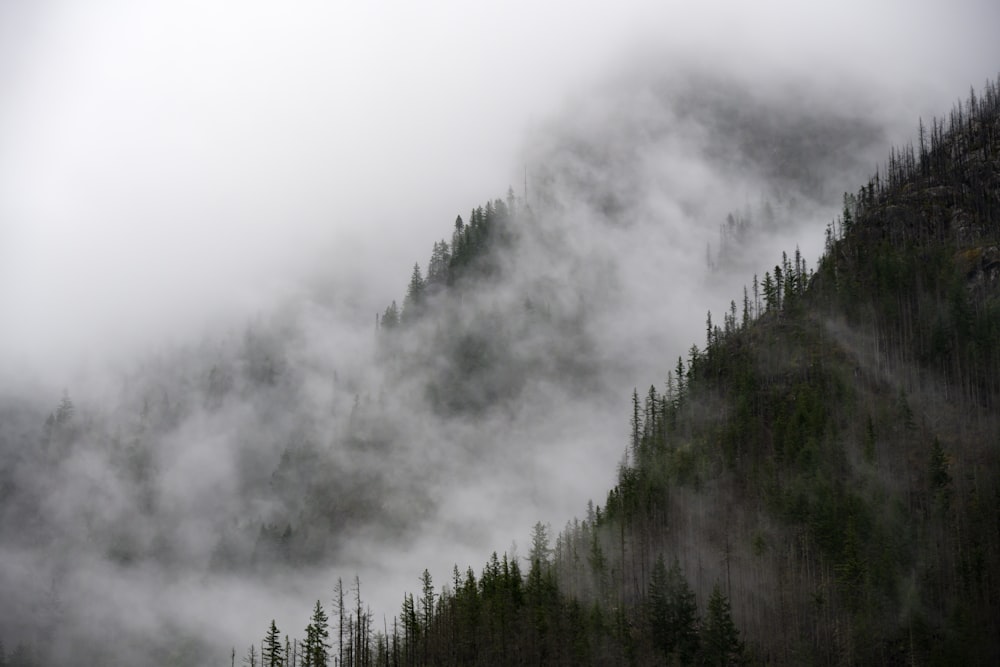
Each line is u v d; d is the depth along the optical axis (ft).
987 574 412.16
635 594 487.20
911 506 466.70
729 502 534.37
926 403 540.93
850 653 403.34
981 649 382.01
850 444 518.37
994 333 541.75
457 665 464.65
